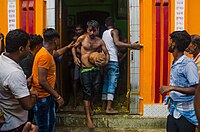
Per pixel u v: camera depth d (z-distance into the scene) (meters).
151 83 6.18
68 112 6.56
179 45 3.99
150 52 6.16
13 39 3.43
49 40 4.92
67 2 9.59
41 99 4.81
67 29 8.09
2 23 6.41
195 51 4.96
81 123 6.23
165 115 6.16
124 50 7.16
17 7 6.36
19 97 3.38
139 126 6.16
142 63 6.20
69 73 7.35
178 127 4.04
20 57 3.52
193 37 4.94
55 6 6.38
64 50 6.01
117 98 7.26
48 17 6.35
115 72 6.37
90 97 6.13
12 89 3.37
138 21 6.21
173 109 4.08
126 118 6.17
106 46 6.37
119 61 7.14
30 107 3.47
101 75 6.39
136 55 6.23
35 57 4.78
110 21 6.55
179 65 3.96
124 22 9.30
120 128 6.15
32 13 6.37
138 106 6.27
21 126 3.56
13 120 3.50
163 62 6.17
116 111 6.36
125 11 9.20
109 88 6.35
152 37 6.16
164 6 6.16
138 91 6.26
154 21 6.18
